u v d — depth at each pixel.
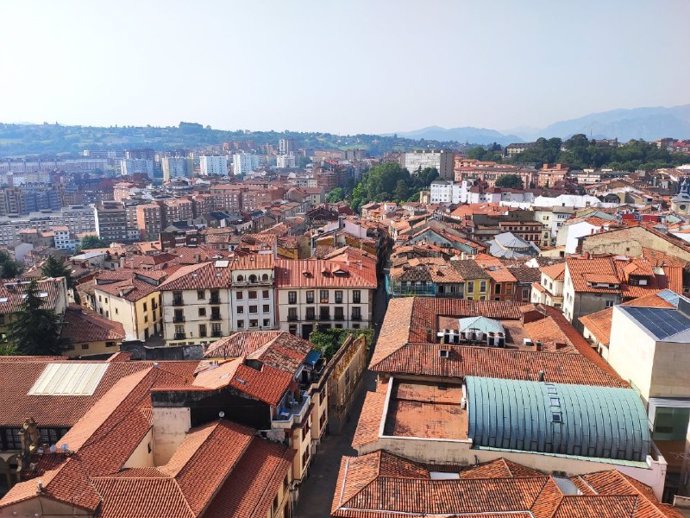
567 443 46.50
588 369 56.69
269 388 57.66
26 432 49.81
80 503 43.28
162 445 56.50
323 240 144.62
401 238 156.75
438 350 59.31
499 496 42.03
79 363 67.38
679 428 49.75
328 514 57.16
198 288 102.50
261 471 51.16
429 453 47.03
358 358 85.38
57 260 151.25
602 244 108.38
